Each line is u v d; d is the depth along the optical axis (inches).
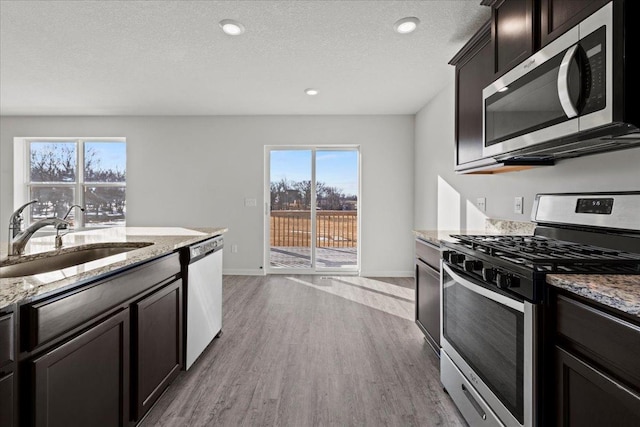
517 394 45.1
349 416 64.9
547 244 61.4
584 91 45.0
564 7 50.1
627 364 30.2
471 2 80.1
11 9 83.0
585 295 34.9
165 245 68.4
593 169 63.6
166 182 185.2
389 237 181.2
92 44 101.8
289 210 189.0
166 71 122.9
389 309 127.5
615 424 31.3
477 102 81.2
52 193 190.5
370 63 115.4
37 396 36.3
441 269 75.1
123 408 53.4
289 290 153.3
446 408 67.5
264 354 90.5
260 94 148.5
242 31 93.8
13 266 56.5
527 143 58.1
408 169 179.8
